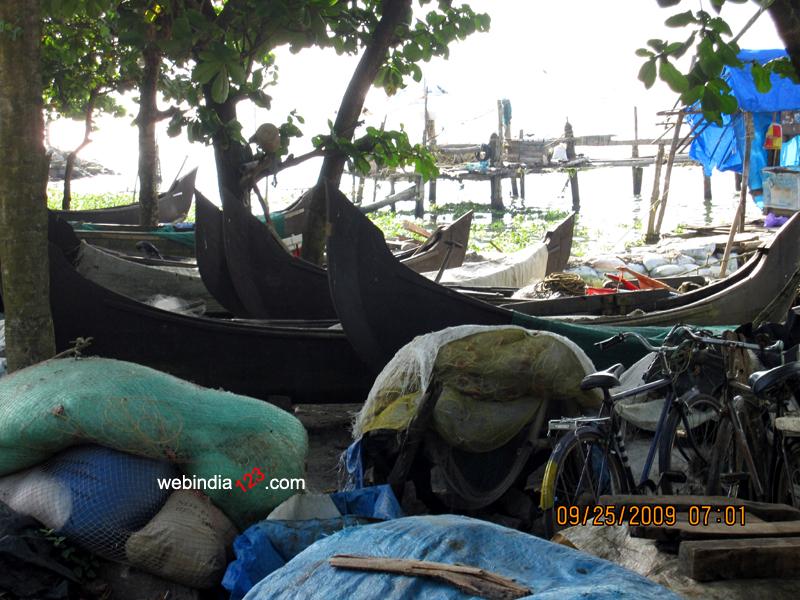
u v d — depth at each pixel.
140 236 13.78
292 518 4.57
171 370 7.46
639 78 4.71
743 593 3.53
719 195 32.25
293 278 9.62
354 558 3.24
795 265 9.34
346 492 4.80
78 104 18.69
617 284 11.45
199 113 9.98
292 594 3.18
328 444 7.30
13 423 4.40
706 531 3.80
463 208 30.03
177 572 4.32
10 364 5.49
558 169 31.00
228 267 9.75
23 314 5.46
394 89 11.58
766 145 18.19
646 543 3.88
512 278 13.25
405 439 5.18
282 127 10.52
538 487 5.63
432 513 5.55
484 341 5.37
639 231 21.95
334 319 9.18
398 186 34.91
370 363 7.34
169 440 4.47
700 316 8.89
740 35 4.56
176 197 19.05
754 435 4.91
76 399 4.38
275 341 7.55
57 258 7.16
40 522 4.37
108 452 4.47
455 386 5.30
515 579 3.08
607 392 4.63
